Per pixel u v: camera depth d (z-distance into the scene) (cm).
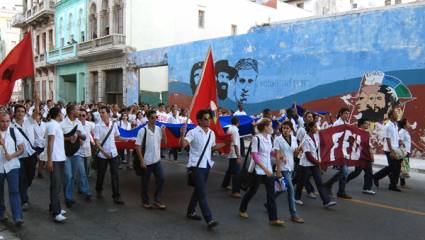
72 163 826
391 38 1542
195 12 3394
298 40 1841
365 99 1617
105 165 864
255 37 2025
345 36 1677
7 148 661
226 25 3656
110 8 3123
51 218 729
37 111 929
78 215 748
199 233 647
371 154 923
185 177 1121
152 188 980
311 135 808
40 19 4281
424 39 1461
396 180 985
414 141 1486
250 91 2052
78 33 3606
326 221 716
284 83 1898
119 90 3100
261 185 1034
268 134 701
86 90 3497
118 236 633
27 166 780
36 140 927
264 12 4034
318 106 1772
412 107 1489
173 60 2509
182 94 2447
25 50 869
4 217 702
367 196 919
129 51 2962
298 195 840
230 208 802
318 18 1764
